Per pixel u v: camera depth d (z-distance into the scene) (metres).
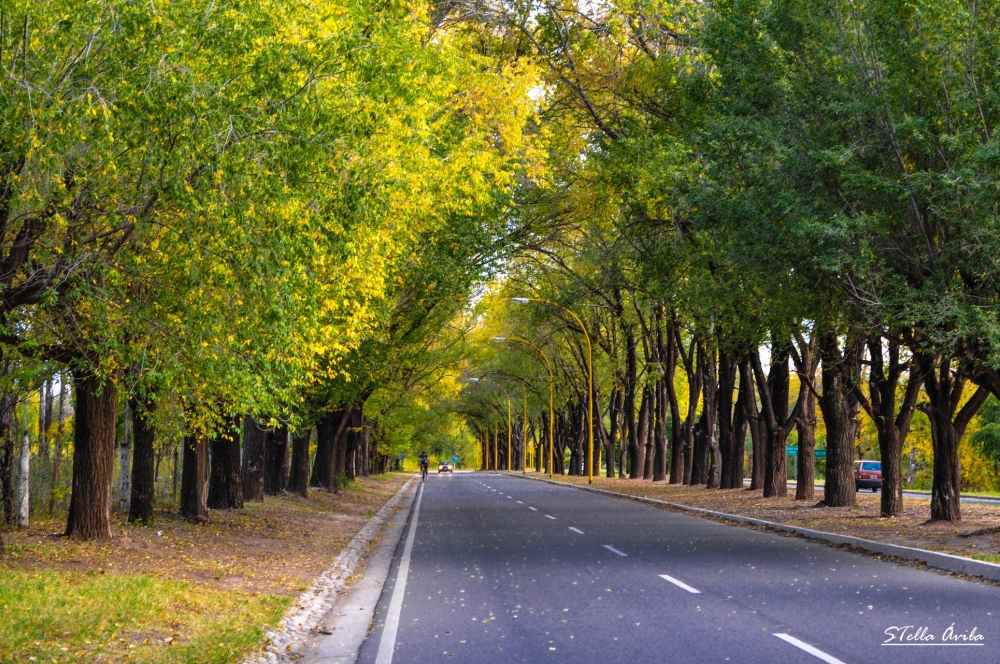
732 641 8.44
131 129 8.98
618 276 34.19
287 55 9.75
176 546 15.81
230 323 10.40
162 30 8.97
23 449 16.39
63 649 7.38
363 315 14.34
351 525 25.58
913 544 16.44
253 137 9.50
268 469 36.56
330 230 10.29
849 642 8.34
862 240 15.06
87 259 9.83
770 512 26.23
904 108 15.64
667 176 21.19
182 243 9.82
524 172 23.58
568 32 25.52
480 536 20.83
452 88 17.86
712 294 22.23
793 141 16.83
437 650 8.35
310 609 10.95
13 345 11.35
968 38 14.89
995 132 14.14
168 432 15.46
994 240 14.11
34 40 8.95
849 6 16.28
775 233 16.72
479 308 46.09
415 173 14.42
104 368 11.48
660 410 54.06
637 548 17.55
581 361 65.00
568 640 8.64
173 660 7.33
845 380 25.58
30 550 13.10
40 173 9.07
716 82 20.31
